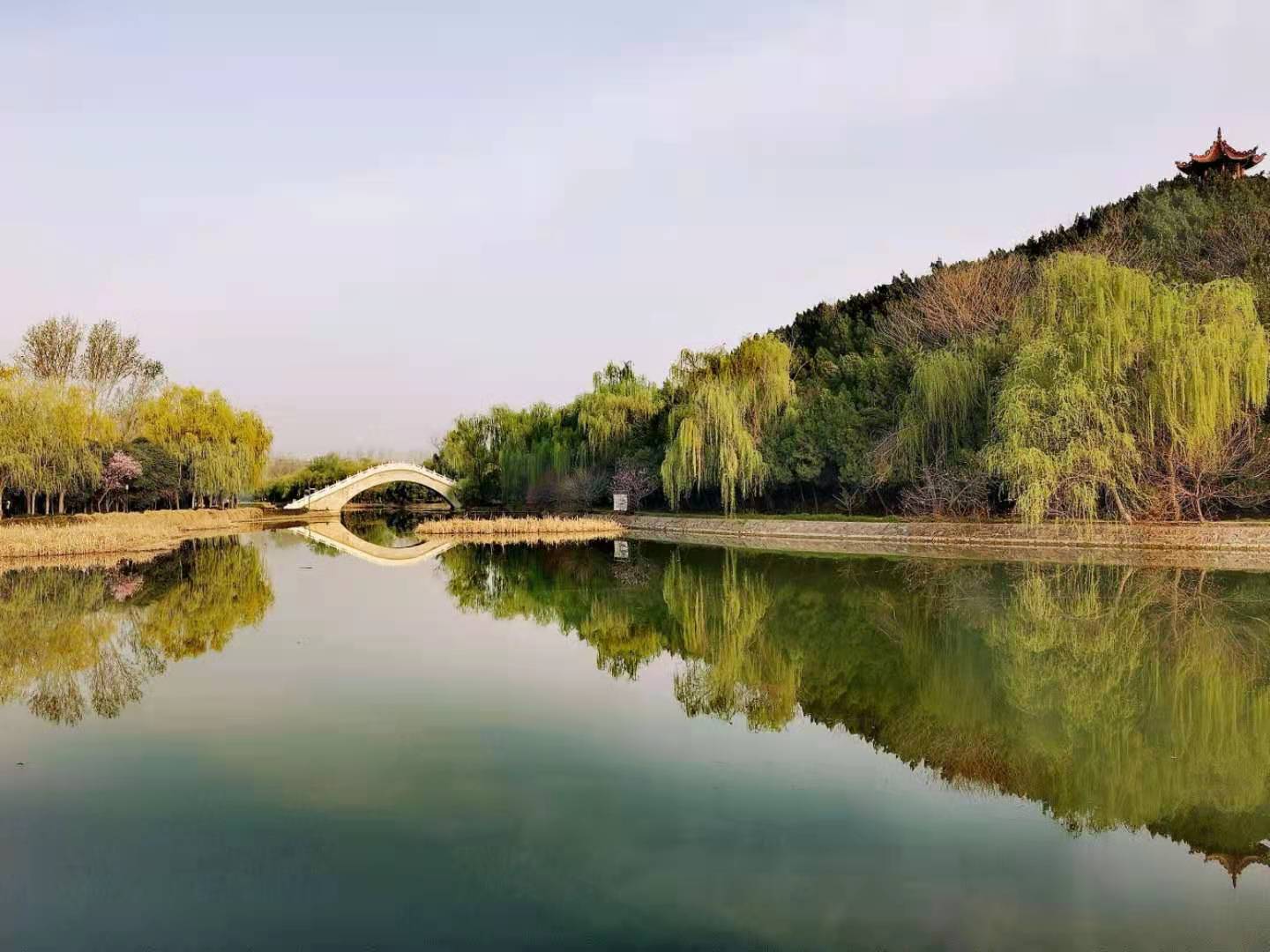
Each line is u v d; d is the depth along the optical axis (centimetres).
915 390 4256
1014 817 897
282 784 966
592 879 739
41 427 4397
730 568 3259
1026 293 4600
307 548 4291
